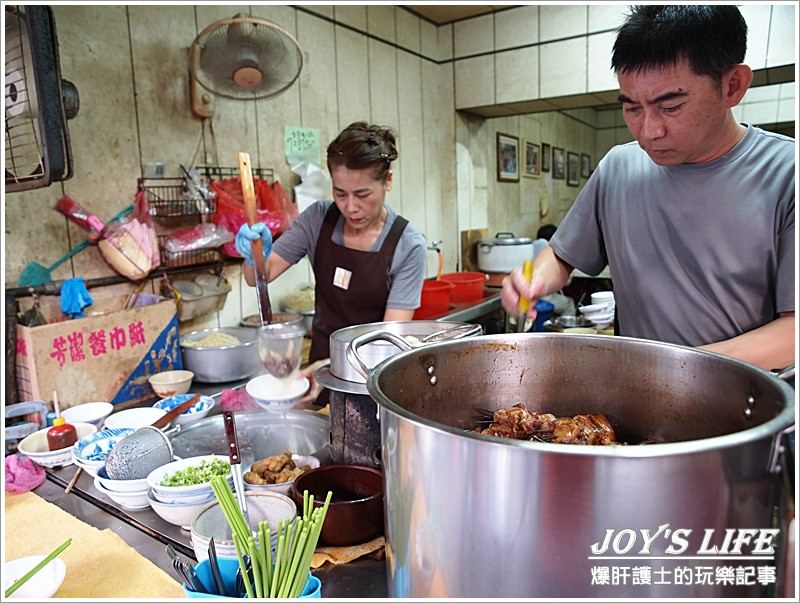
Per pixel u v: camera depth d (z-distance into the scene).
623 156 1.37
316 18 2.88
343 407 1.13
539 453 0.54
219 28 1.96
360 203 1.70
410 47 3.53
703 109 1.02
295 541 0.77
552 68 3.39
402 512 0.66
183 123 2.32
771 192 1.14
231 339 2.25
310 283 2.94
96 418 1.64
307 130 2.88
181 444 1.41
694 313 1.25
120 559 0.97
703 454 0.53
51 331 1.69
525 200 4.99
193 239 2.21
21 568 0.90
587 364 1.00
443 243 3.96
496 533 0.57
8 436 1.45
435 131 3.82
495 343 1.01
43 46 1.37
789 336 1.03
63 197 1.96
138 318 1.90
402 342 1.00
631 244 1.32
